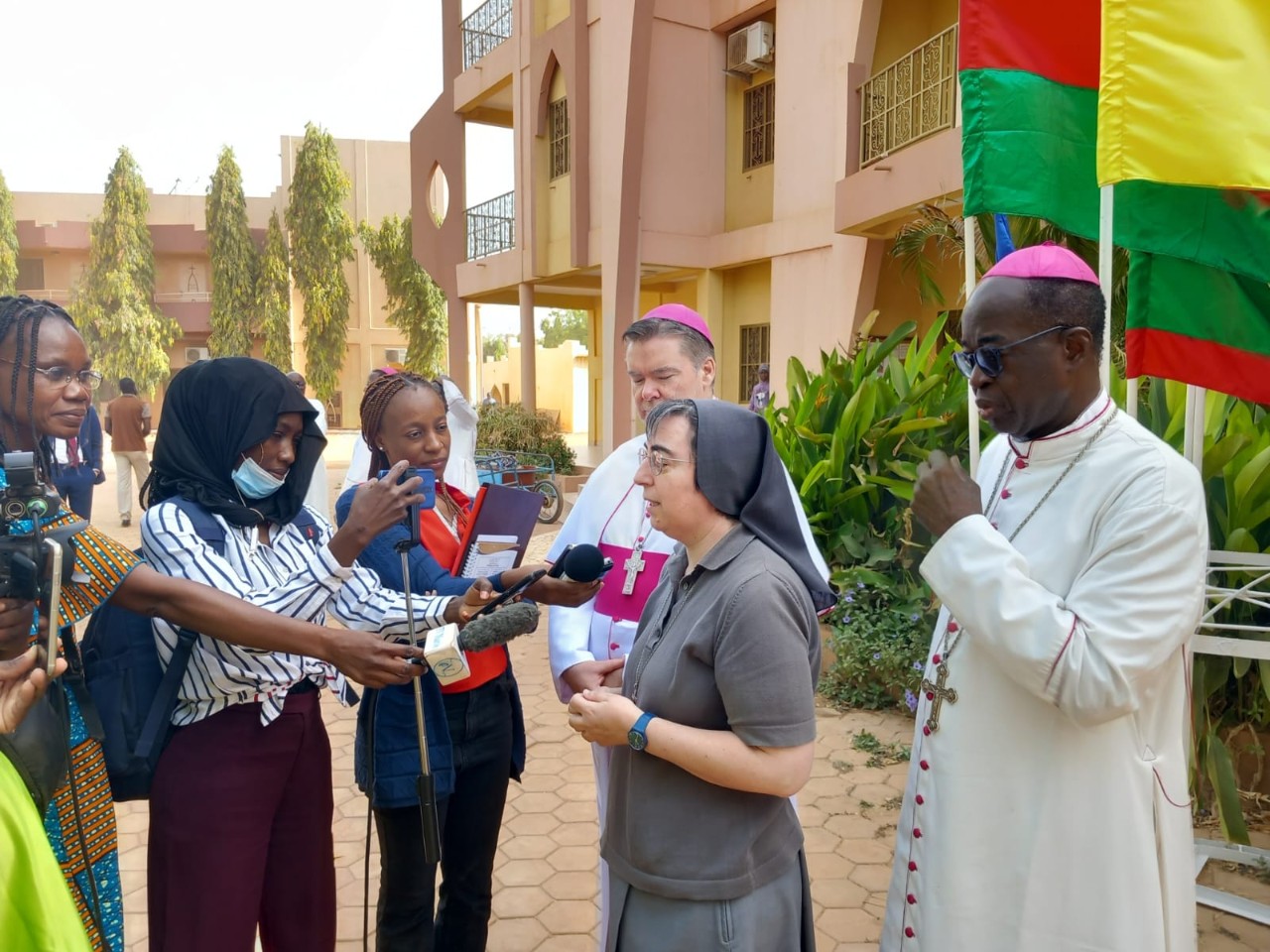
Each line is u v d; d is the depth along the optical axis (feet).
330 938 7.37
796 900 5.97
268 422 6.57
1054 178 9.30
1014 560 5.68
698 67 41.55
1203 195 8.97
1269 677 11.78
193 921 6.39
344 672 6.24
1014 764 5.95
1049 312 5.70
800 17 35.88
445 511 8.72
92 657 6.56
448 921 8.37
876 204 29.14
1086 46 9.33
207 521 6.58
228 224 102.37
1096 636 5.33
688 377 8.07
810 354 36.63
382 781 7.49
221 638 5.94
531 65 47.19
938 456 6.10
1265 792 12.89
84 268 108.88
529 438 47.96
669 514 5.78
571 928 10.52
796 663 5.38
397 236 91.04
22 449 5.90
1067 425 6.07
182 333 112.68
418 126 58.23
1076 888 5.72
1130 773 5.73
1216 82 7.71
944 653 6.51
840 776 14.38
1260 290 9.30
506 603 7.21
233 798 6.47
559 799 13.80
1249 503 12.21
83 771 6.10
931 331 20.57
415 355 92.02
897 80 29.78
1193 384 9.48
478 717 8.00
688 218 42.14
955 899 6.04
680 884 5.57
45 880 4.66
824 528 19.36
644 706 5.85
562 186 46.70
